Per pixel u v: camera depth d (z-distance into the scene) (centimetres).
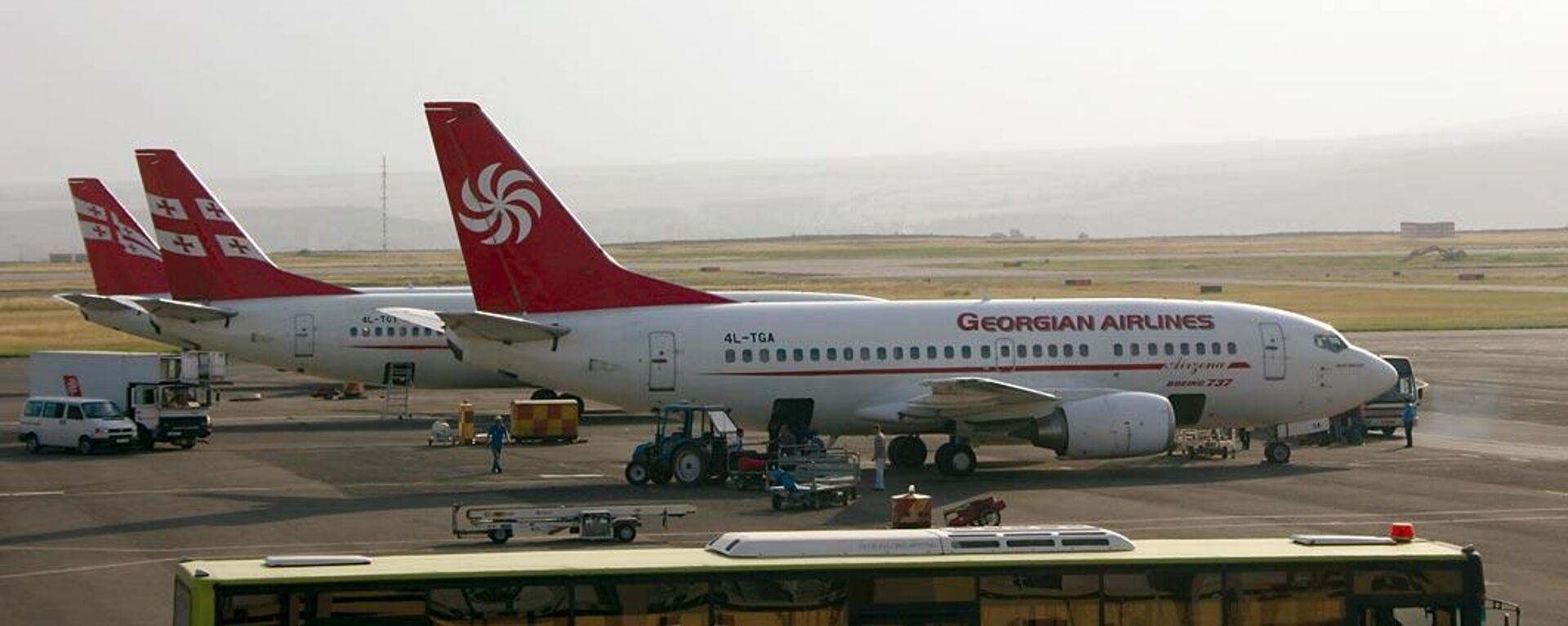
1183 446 11038
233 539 7562
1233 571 4162
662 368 9888
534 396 13850
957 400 9694
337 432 12706
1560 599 6216
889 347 10131
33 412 11275
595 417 13938
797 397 10031
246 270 13388
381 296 13638
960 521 7606
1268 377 10456
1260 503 8756
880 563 4069
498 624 3947
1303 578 4181
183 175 13200
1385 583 4191
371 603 3891
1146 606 4134
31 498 8975
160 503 8781
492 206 9850
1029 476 9956
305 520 8156
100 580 6581
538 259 9912
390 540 7519
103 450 11200
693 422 9575
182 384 11588
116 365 11494
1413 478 9844
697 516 8269
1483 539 7619
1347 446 11750
